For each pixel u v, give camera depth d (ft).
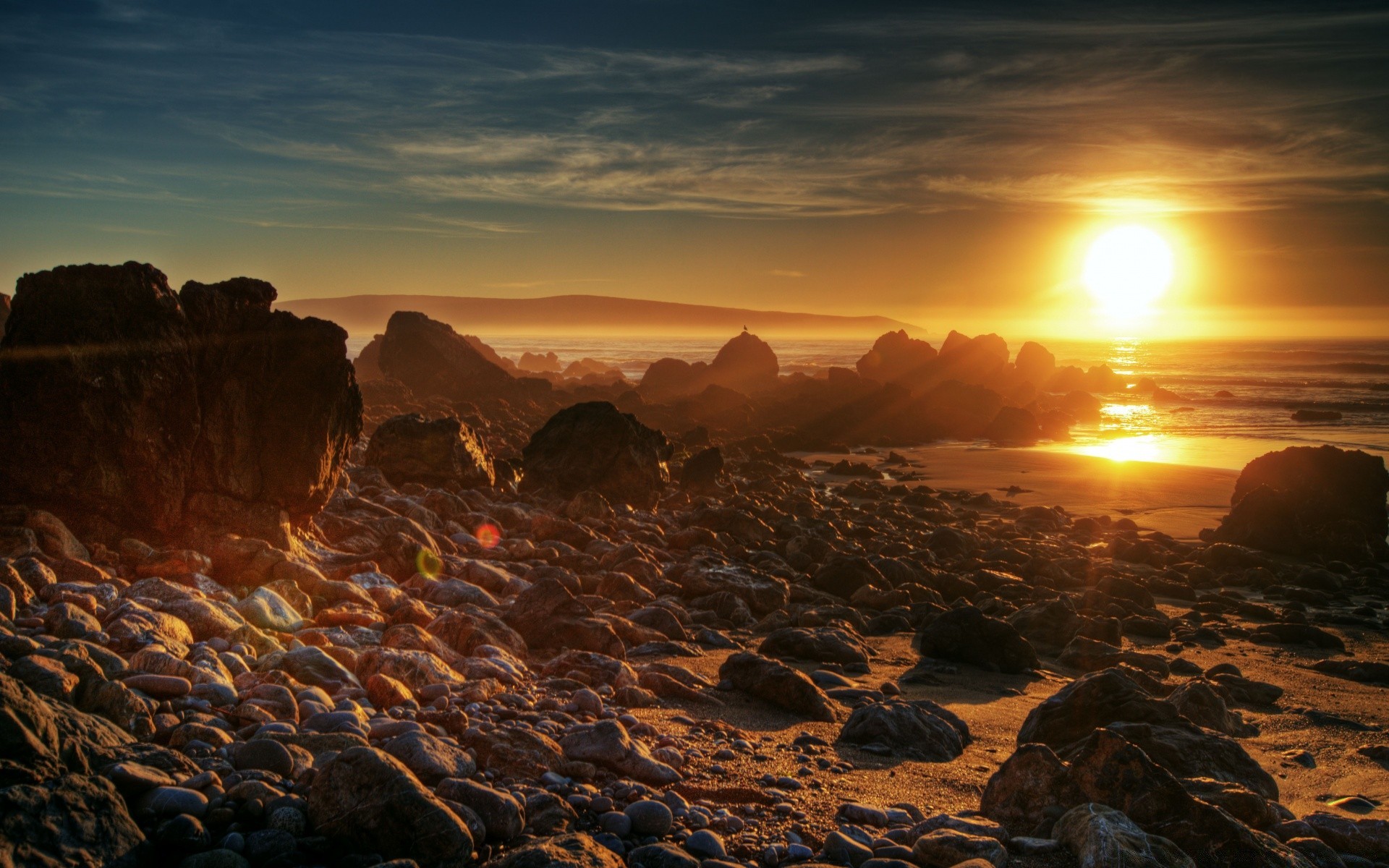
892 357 237.66
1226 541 85.81
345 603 32.94
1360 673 42.11
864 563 55.06
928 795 22.27
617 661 30.63
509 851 16.78
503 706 24.86
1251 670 43.27
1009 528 86.69
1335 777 27.14
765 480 103.40
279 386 37.37
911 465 135.85
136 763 16.70
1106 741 19.97
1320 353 421.18
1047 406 204.33
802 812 20.24
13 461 33.14
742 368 240.94
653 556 55.93
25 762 15.24
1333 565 79.25
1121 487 112.68
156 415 34.94
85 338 33.81
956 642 40.11
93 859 14.07
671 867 16.62
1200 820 18.56
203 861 14.78
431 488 66.90
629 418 93.45
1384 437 158.10
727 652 37.83
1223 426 176.86
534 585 35.12
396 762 16.88
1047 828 19.25
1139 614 54.80
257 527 36.32
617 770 21.20
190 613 26.86
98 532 33.63
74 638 23.62
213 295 37.24
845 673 37.19
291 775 18.19
